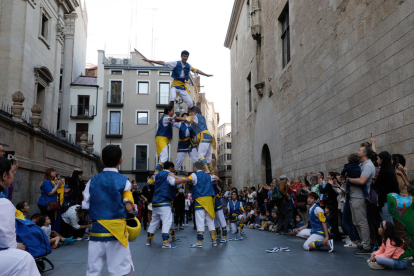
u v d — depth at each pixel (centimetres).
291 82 1498
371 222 654
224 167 7775
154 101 3675
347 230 721
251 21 2148
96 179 342
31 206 1148
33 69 1828
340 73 1010
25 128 1114
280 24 1725
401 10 713
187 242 843
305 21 1319
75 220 872
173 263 555
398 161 617
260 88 2030
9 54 1677
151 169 3575
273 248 716
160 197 758
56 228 832
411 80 679
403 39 706
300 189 1033
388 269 497
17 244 299
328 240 671
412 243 484
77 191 952
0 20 1694
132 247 755
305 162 1317
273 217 1170
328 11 1101
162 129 807
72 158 1647
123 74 3688
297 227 1054
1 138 980
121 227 329
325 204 863
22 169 1098
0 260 251
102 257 330
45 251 483
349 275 462
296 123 1431
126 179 346
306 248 686
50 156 1350
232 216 1077
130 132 3622
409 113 684
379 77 799
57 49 2170
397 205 452
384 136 776
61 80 3347
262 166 2078
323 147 1140
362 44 880
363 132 873
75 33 3478
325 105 1124
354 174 632
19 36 1716
